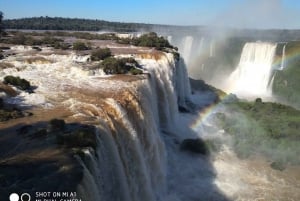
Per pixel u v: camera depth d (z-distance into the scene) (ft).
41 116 80.28
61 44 195.31
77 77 118.83
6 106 85.81
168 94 152.76
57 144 65.98
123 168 77.15
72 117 78.74
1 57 140.36
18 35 253.44
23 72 121.39
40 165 59.16
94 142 66.18
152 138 100.73
